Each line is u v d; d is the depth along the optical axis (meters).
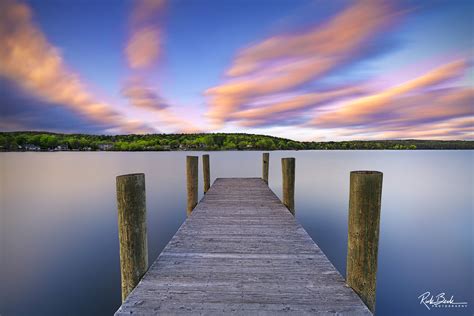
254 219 4.01
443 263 6.54
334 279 2.19
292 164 5.24
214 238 3.17
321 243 7.32
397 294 5.19
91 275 5.58
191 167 6.02
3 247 7.11
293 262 2.51
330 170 28.39
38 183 19.56
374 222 1.91
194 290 2.02
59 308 4.45
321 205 12.14
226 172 24.41
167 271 2.32
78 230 8.55
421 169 33.50
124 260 2.16
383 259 6.76
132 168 30.75
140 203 2.19
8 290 4.96
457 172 30.34
